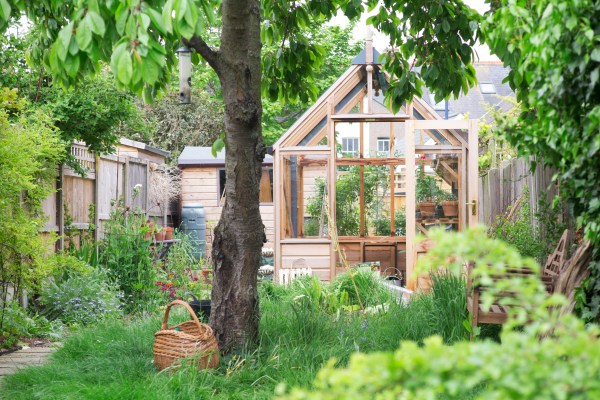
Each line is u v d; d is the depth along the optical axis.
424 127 10.86
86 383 4.92
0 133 7.06
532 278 1.56
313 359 5.25
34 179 7.78
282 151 11.99
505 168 9.32
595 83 3.09
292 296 8.48
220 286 5.74
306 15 7.37
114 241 10.49
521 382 1.38
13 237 7.24
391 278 11.62
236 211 5.69
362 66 11.89
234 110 5.54
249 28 5.50
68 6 5.42
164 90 5.99
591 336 1.51
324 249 12.02
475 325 5.13
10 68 9.46
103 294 9.41
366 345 5.72
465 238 1.62
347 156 12.28
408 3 6.86
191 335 5.19
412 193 10.88
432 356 1.43
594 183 3.45
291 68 7.38
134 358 5.53
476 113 28.05
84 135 10.19
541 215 6.45
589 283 4.02
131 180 14.25
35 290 8.51
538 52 3.20
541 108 3.49
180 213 18.16
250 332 5.72
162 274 11.43
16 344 7.48
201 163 17.67
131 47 3.45
